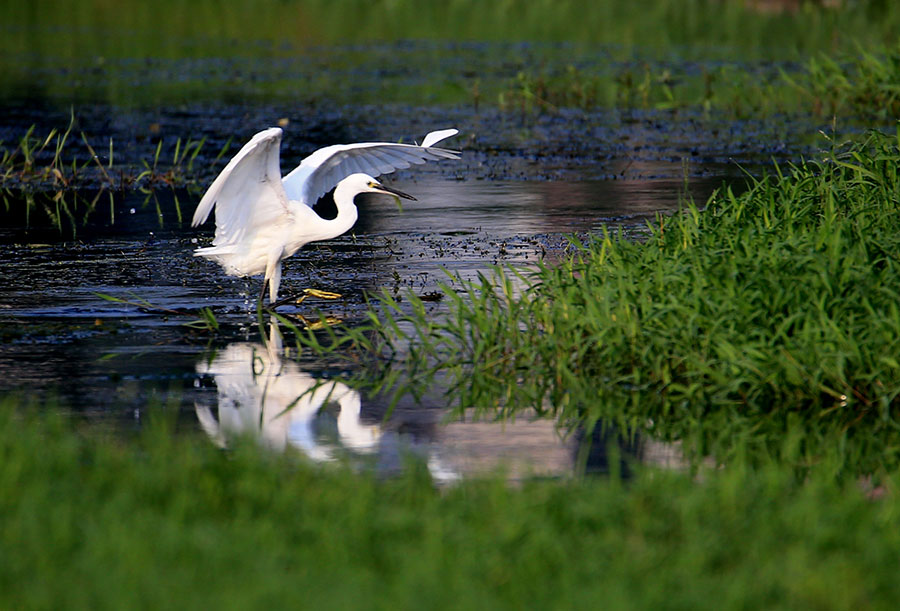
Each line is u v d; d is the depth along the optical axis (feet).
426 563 22.39
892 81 94.17
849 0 165.37
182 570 22.34
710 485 26.91
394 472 30.45
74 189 72.13
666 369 38.01
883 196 47.24
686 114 98.68
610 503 25.77
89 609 20.90
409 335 43.78
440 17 173.37
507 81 115.03
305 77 119.75
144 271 53.57
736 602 21.24
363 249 58.18
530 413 36.17
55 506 25.29
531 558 22.91
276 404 36.32
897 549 23.47
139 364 40.06
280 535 24.11
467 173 78.13
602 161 80.69
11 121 93.09
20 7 182.70
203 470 28.07
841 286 37.99
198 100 104.99
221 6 184.65
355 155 49.21
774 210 46.39
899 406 35.88
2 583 21.93
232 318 46.26
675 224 45.83
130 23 169.17
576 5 181.06
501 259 55.06
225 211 44.70
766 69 117.60
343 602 21.01
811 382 35.91
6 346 41.78
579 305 41.34
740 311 37.73
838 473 30.89
